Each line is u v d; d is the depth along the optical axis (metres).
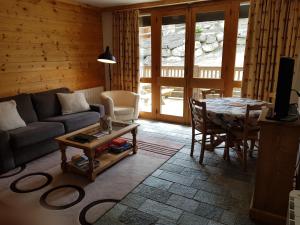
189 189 2.52
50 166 3.05
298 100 2.52
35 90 4.14
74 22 4.75
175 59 4.88
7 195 2.40
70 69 4.79
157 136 4.21
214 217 2.09
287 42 3.65
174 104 5.12
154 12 4.88
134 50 5.14
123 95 5.04
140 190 2.50
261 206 2.03
